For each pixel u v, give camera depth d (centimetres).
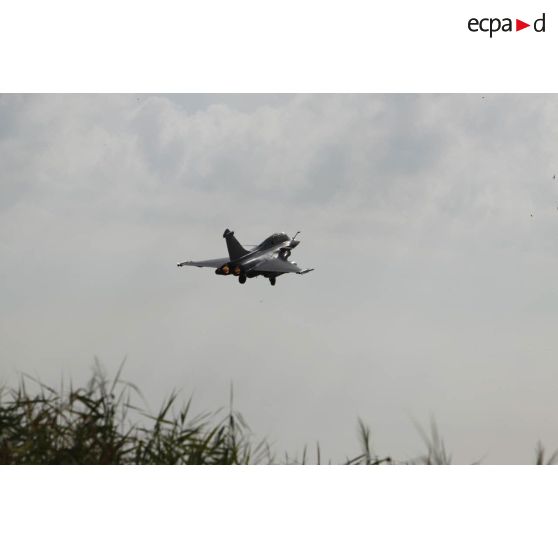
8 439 810
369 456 770
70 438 814
